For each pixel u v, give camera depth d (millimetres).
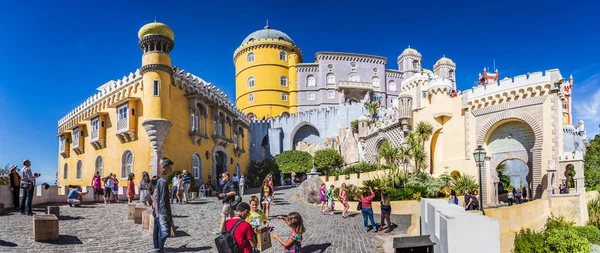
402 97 37250
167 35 30625
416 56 77312
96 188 21906
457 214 5547
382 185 24156
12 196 17000
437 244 6281
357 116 59125
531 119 28484
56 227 10273
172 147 30281
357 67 73125
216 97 39969
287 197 29172
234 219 5965
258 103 70312
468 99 32594
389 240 12312
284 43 73562
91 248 9570
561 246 16406
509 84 30000
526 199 30328
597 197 28297
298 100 71750
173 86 31281
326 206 23219
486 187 30984
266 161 52812
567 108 65062
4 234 10453
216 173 38938
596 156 43562
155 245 8555
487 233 4801
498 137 31250
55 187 20438
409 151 30359
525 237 17109
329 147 57250
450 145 33875
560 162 26594
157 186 8609
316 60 77188
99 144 33969
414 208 21344
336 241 12227
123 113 31141
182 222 14789
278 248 10883
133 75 31250
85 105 37969
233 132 44625
